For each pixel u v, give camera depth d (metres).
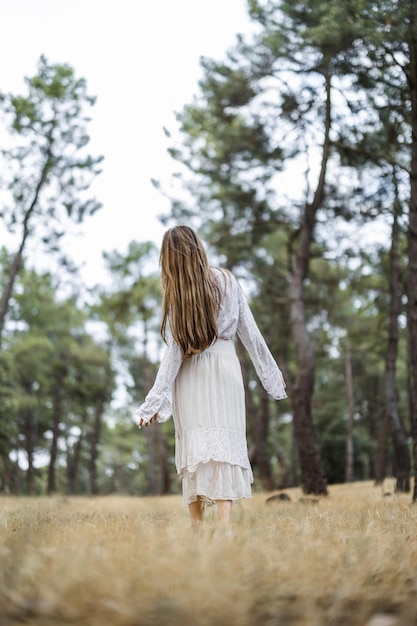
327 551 2.65
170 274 3.92
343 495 11.66
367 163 13.48
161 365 3.86
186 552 2.45
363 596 2.14
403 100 10.23
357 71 10.49
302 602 2.05
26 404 32.97
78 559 2.35
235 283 4.07
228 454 3.78
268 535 3.07
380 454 21.11
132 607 1.94
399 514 4.60
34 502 8.66
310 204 14.09
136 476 52.97
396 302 16.06
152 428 31.16
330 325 25.77
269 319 23.45
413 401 7.66
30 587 2.13
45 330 34.50
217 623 1.93
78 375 35.66
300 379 13.57
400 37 8.37
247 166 15.80
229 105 13.60
